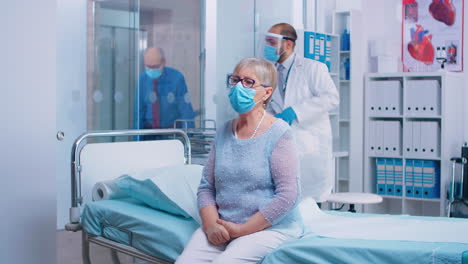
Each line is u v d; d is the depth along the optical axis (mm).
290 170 1970
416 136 4688
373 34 5277
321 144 3852
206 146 4203
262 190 2004
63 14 3828
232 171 2020
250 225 1938
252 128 2061
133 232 2316
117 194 2668
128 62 4152
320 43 4688
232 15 4656
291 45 3908
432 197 4660
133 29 4156
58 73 3814
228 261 1844
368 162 4969
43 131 2639
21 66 2559
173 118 4383
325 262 1783
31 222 2613
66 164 3908
